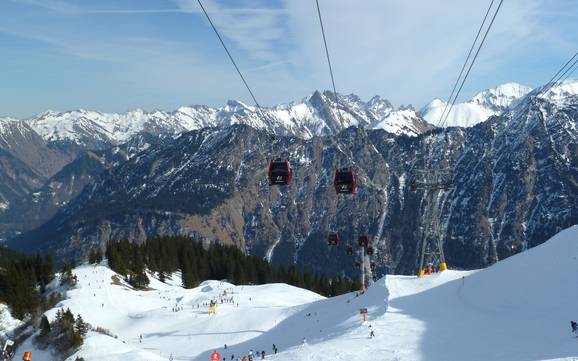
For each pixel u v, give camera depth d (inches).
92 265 7716.5
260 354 3730.3
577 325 2182.6
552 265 3403.1
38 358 4325.8
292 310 5068.9
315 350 2544.3
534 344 2135.8
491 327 2618.1
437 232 5059.1
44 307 5767.7
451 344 2358.5
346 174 2374.5
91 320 5374.0
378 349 2405.3
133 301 6284.5
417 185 4783.5
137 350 3909.9
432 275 4407.0
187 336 4675.2
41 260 6924.2
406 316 3225.9
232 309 5447.8
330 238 4697.3
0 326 5147.6
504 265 3836.1
